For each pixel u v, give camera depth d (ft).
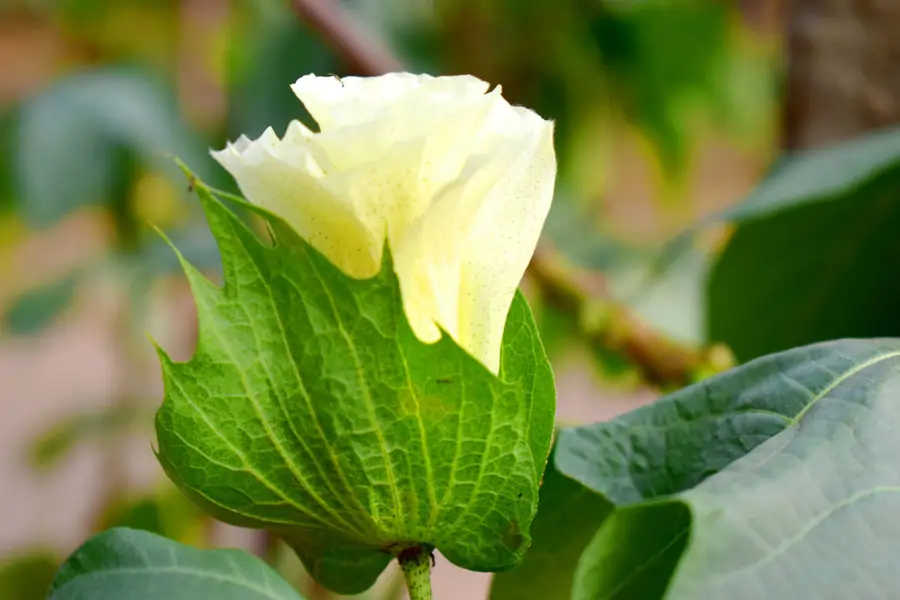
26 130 2.39
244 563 0.97
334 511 0.95
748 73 2.88
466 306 0.93
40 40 4.93
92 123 2.38
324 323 0.91
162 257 2.35
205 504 0.95
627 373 1.76
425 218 0.91
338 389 0.92
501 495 0.93
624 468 0.98
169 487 2.24
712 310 1.31
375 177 0.91
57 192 2.38
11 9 4.57
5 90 4.68
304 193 0.92
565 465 0.98
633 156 3.95
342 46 1.56
